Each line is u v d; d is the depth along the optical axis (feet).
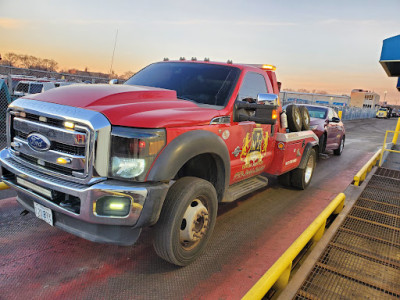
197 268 11.07
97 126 8.61
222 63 14.38
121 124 8.88
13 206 14.69
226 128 12.14
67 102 9.46
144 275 10.44
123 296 9.34
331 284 10.93
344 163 33.73
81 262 10.91
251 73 14.38
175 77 14.06
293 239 13.91
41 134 9.48
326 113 35.76
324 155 37.09
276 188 21.15
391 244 14.29
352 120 136.05
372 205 19.47
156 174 9.08
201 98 12.88
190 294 9.67
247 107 12.74
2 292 9.07
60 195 9.46
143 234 13.33
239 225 14.88
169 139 9.53
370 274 11.74
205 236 11.35
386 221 16.98
